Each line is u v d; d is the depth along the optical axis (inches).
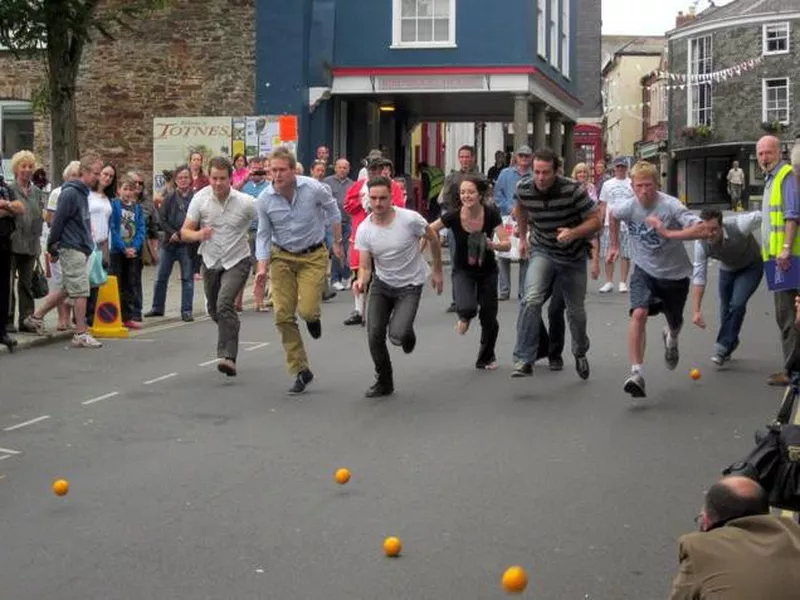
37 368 415.2
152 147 966.4
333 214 381.4
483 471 267.7
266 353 449.4
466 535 221.1
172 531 225.5
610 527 225.9
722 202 2203.5
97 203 498.6
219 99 956.6
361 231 353.7
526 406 340.8
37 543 219.5
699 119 2223.2
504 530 224.1
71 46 732.0
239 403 350.3
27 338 470.9
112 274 522.0
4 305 446.3
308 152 965.2
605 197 631.8
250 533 223.6
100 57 965.8
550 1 1115.9
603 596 189.8
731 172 2011.6
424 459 279.4
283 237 364.5
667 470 268.1
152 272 817.5
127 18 946.7
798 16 2062.0
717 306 587.2
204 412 337.4
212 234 387.5
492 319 399.5
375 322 354.6
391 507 239.9
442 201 413.1
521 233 376.8
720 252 391.2
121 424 321.7
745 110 2129.7
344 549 213.6
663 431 307.1
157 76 961.5
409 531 223.9
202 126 956.6
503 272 609.3
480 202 386.3
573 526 226.5
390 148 1155.3
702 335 482.3
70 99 727.7
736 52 2137.1
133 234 524.4
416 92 996.6
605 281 706.2
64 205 456.1
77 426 319.9
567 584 195.0
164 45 959.0
